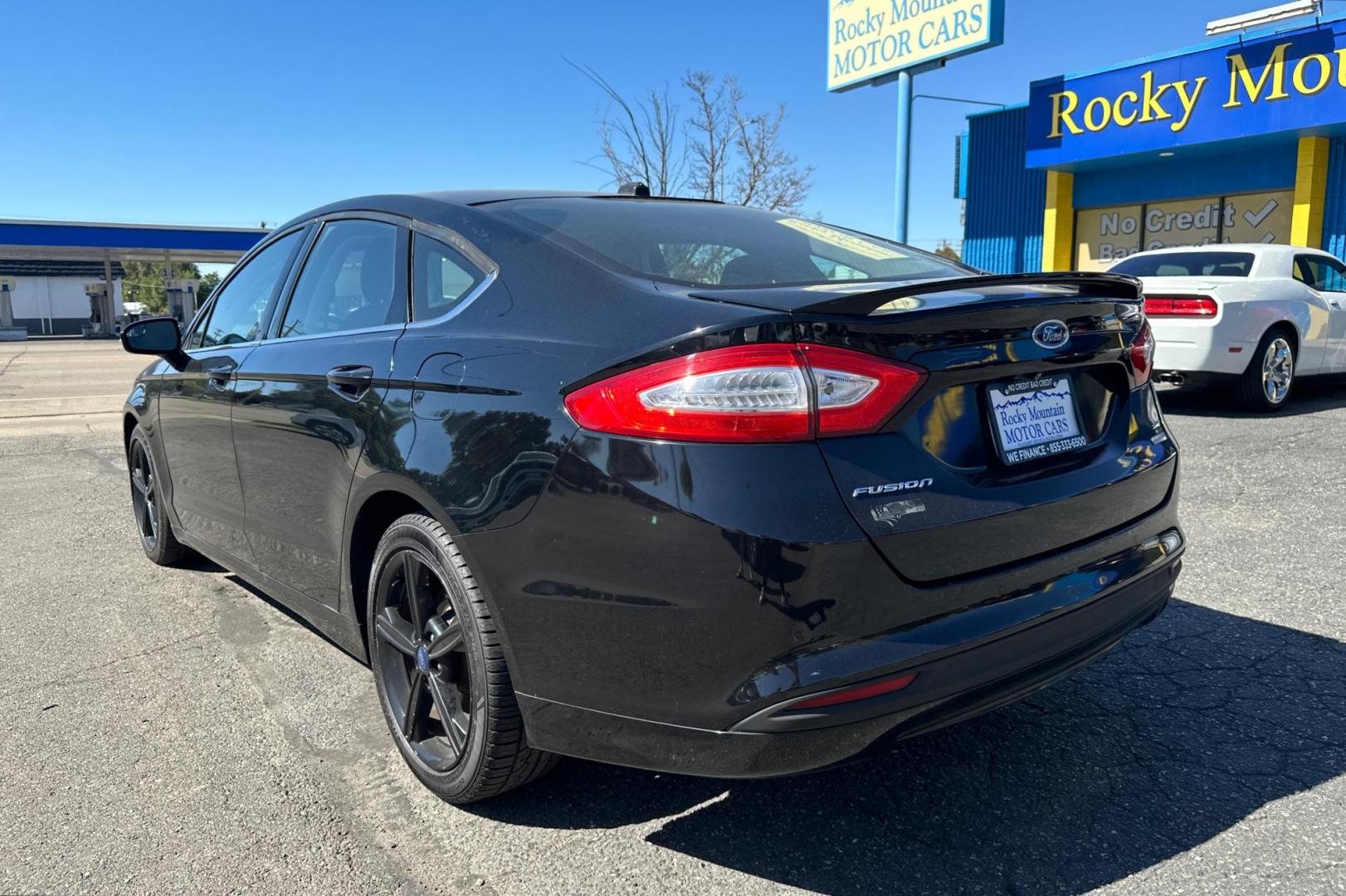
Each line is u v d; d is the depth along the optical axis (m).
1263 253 8.55
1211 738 2.77
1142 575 2.39
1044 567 2.16
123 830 2.41
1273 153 14.75
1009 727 2.88
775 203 21.05
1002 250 19.64
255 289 3.72
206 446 3.68
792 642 1.83
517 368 2.21
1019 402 2.23
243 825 2.43
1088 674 3.22
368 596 2.72
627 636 1.97
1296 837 2.28
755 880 2.18
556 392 2.09
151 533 4.79
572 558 2.02
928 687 1.93
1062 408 2.35
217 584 4.43
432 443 2.35
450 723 2.45
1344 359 9.09
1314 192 13.88
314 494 2.90
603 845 2.32
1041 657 2.10
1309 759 2.64
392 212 3.03
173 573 4.61
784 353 1.87
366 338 2.80
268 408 3.13
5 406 12.20
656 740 2.00
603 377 2.02
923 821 2.40
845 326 1.92
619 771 2.69
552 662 2.11
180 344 3.96
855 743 1.89
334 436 2.74
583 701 2.08
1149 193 16.62
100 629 3.84
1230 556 4.37
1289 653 3.33
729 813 2.46
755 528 1.82
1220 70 13.98
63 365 21.05
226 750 2.82
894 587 1.91
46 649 3.63
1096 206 17.58
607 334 2.10
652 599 1.92
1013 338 2.18
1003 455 2.16
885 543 1.89
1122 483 2.40
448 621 2.47
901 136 16.42
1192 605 3.79
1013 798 2.49
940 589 1.97
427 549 2.41
